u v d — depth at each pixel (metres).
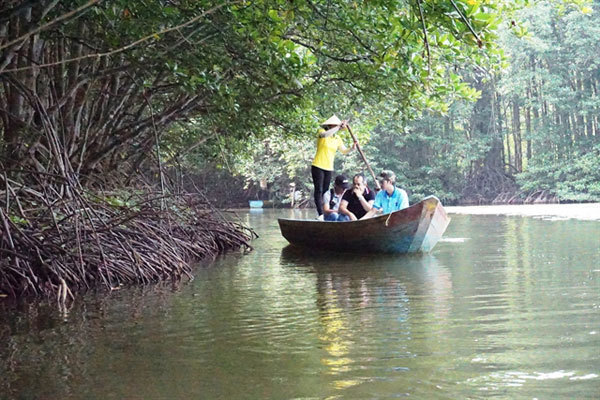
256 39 7.38
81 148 9.96
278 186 34.66
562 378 3.06
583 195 30.75
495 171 35.47
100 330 4.52
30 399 3.03
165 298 5.89
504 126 37.00
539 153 33.53
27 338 4.32
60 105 8.99
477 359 3.44
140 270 7.10
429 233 8.95
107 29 7.69
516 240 10.53
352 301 5.36
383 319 4.55
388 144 34.81
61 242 6.70
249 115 10.25
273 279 6.96
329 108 12.91
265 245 11.61
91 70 9.82
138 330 4.48
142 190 11.66
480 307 4.89
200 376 3.31
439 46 7.03
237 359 3.61
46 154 9.26
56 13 7.42
